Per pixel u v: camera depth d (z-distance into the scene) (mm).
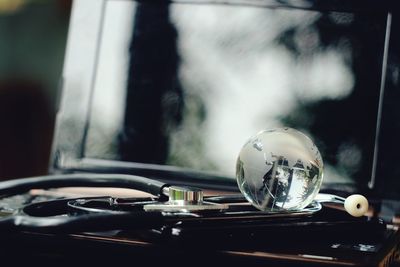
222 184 829
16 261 582
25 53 1991
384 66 799
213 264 555
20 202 739
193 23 863
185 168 843
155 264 562
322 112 815
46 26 1980
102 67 880
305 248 576
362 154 796
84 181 721
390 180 782
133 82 871
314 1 830
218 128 840
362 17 813
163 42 869
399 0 801
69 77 887
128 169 856
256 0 847
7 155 1985
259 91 835
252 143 609
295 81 827
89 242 571
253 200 604
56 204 646
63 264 575
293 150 599
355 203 627
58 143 879
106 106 874
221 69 848
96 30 886
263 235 579
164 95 861
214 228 563
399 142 785
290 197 595
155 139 856
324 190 799
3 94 1998
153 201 654
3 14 1988
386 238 632
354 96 808
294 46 831
